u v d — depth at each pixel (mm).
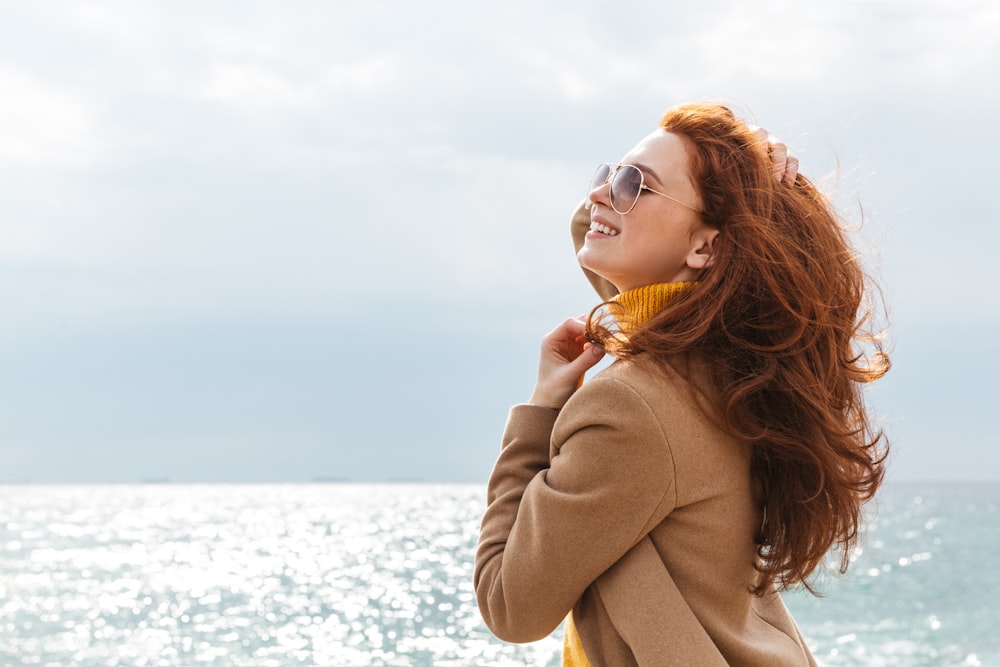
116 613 26312
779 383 1619
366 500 137750
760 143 1729
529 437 1796
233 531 65062
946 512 91000
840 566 1802
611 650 1624
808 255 1672
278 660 19047
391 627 22953
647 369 1616
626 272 1760
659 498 1570
